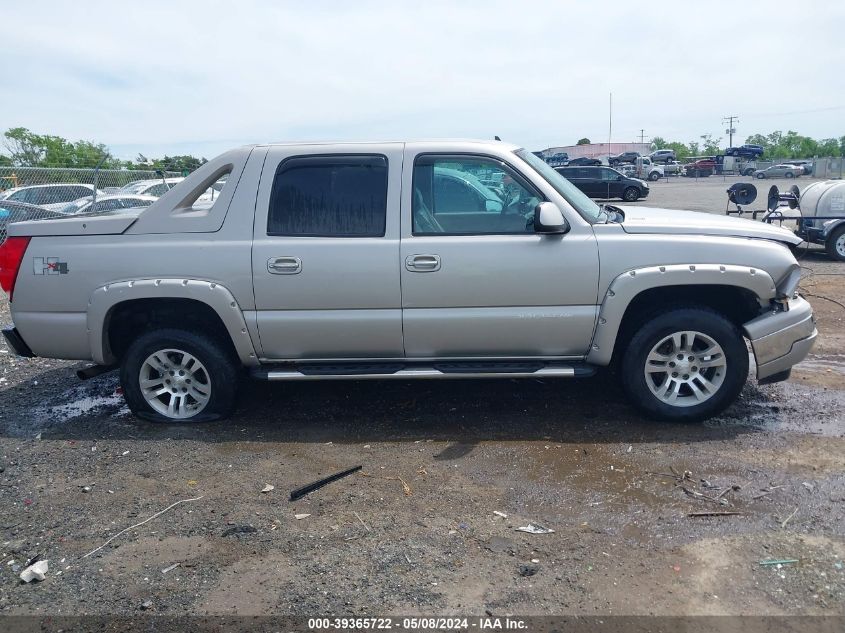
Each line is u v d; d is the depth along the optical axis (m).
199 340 5.02
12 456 4.74
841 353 6.62
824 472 4.17
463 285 4.70
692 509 3.79
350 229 4.78
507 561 3.37
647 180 55.34
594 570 3.28
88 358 5.05
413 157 4.82
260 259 4.76
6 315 9.20
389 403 5.55
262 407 5.52
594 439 4.75
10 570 3.43
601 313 4.70
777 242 4.84
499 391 5.74
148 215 4.93
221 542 3.61
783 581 3.15
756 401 5.39
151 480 4.34
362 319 4.79
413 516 3.81
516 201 4.79
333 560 3.42
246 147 4.97
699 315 4.75
